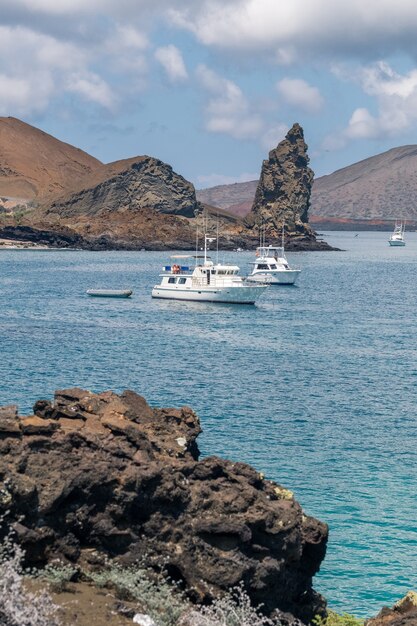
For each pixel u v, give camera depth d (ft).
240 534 71.61
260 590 71.67
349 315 460.14
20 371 258.37
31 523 68.54
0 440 72.49
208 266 516.73
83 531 70.54
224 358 298.35
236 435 178.70
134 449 78.13
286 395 226.99
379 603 104.32
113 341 338.54
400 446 172.35
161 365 278.87
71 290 586.04
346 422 193.67
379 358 302.86
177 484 73.77
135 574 68.49
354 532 124.16
